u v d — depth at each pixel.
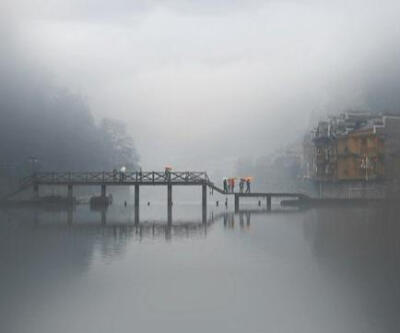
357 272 23.05
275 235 36.62
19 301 18.20
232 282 21.19
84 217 52.19
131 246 31.25
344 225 43.22
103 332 15.12
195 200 112.12
